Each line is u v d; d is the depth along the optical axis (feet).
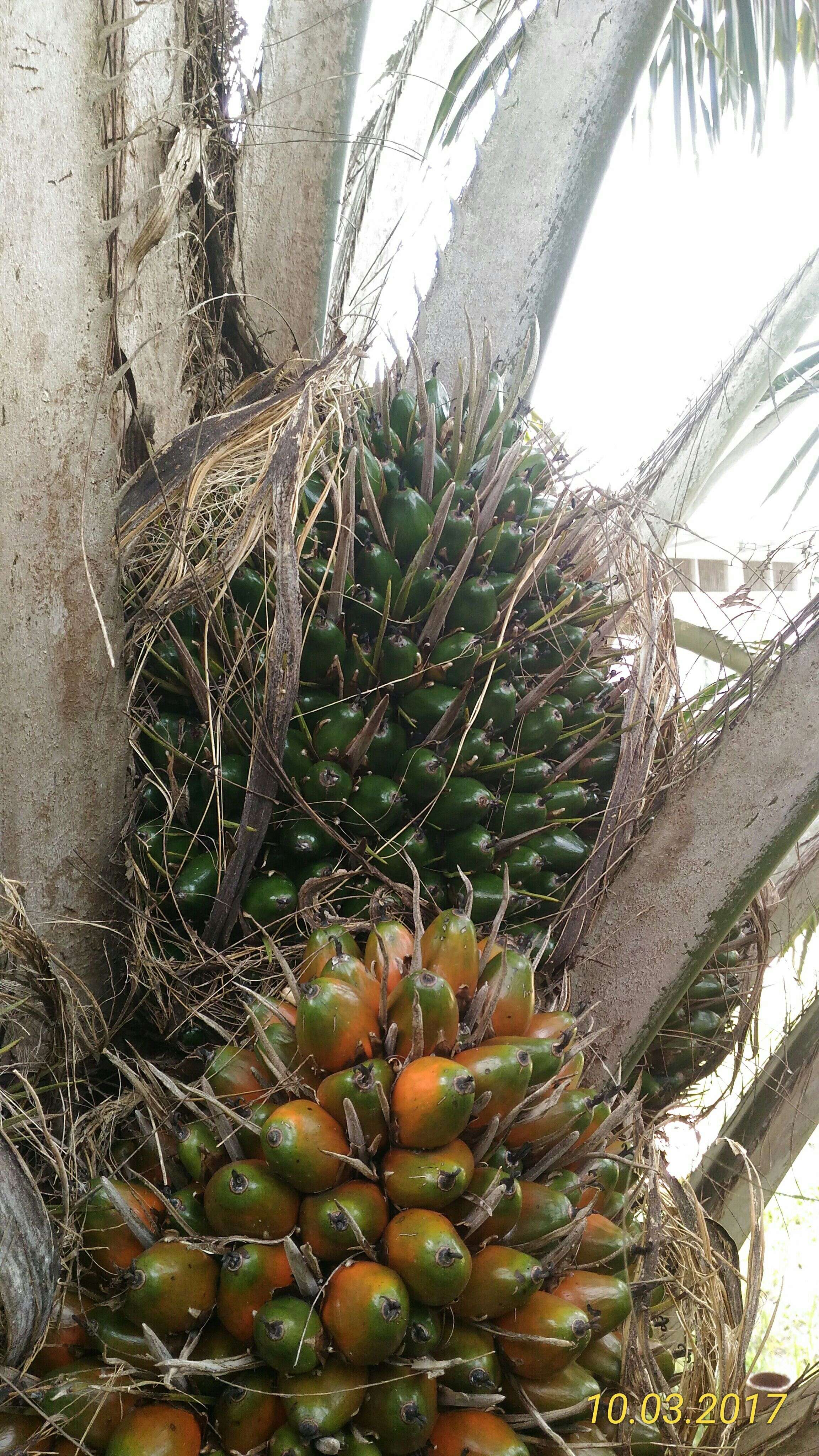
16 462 1.45
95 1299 1.39
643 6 2.41
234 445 1.97
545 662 2.15
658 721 2.06
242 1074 1.50
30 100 1.37
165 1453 1.23
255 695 1.82
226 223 2.26
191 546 1.89
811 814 1.91
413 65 2.70
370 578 1.99
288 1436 1.23
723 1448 1.46
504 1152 1.44
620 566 2.35
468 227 2.58
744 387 3.02
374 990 1.49
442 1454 1.29
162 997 1.74
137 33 1.89
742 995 2.31
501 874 1.99
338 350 2.02
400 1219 1.29
